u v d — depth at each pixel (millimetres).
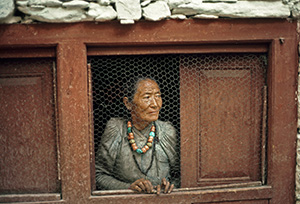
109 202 1809
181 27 1750
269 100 1855
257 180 1970
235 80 1906
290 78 1840
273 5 1759
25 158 1839
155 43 1756
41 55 1754
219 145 1950
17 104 1806
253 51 1853
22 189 1854
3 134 1817
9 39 1684
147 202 1828
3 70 1783
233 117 1933
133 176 1977
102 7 1678
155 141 2035
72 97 1744
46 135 1830
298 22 1819
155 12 1706
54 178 1856
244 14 1746
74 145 1772
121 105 2494
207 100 1915
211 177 1972
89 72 1775
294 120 1871
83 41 1717
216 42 1788
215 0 1734
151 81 1940
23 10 1657
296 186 1896
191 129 1928
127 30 1729
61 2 1648
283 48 1815
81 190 1797
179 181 2037
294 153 1888
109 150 1974
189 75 1890
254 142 1945
